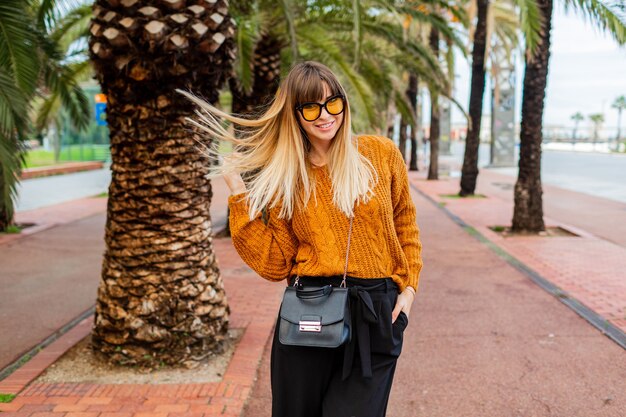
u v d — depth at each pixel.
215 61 3.73
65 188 19.75
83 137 34.69
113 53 3.48
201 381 3.63
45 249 8.70
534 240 9.05
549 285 6.21
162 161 3.67
